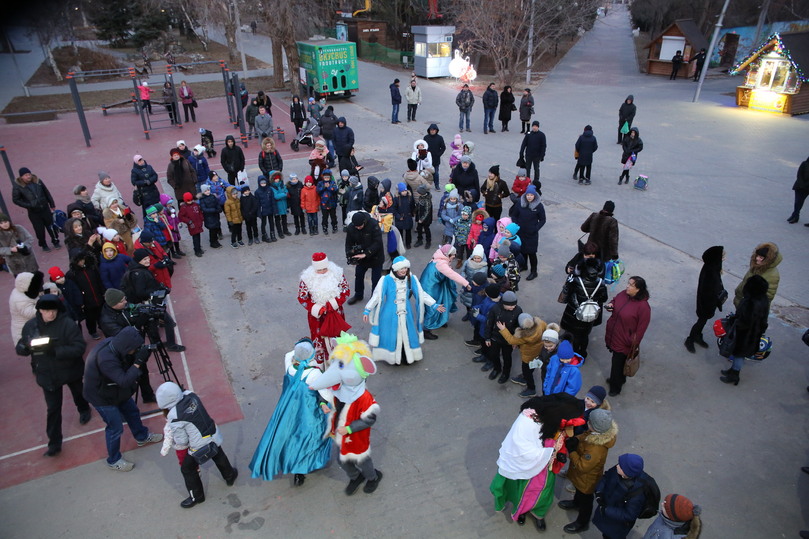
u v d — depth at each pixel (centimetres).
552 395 485
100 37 4094
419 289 757
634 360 673
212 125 2191
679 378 743
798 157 1683
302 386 547
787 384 731
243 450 623
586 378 745
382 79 3089
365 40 3856
